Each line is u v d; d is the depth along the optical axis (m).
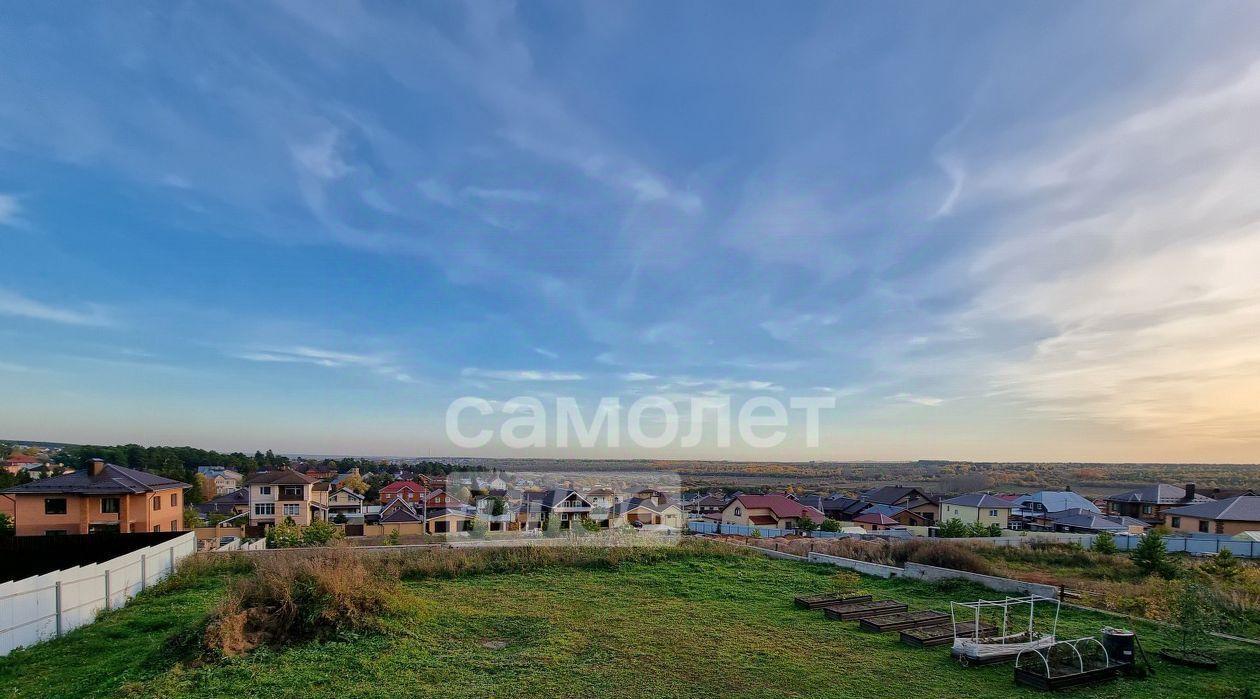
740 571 13.27
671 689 6.48
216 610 8.13
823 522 34.75
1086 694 6.37
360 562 12.73
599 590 11.48
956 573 12.03
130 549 14.91
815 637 8.44
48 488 24.58
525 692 6.37
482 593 11.15
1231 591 10.45
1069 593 11.05
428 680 6.69
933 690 6.50
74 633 8.95
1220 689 6.34
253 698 6.18
